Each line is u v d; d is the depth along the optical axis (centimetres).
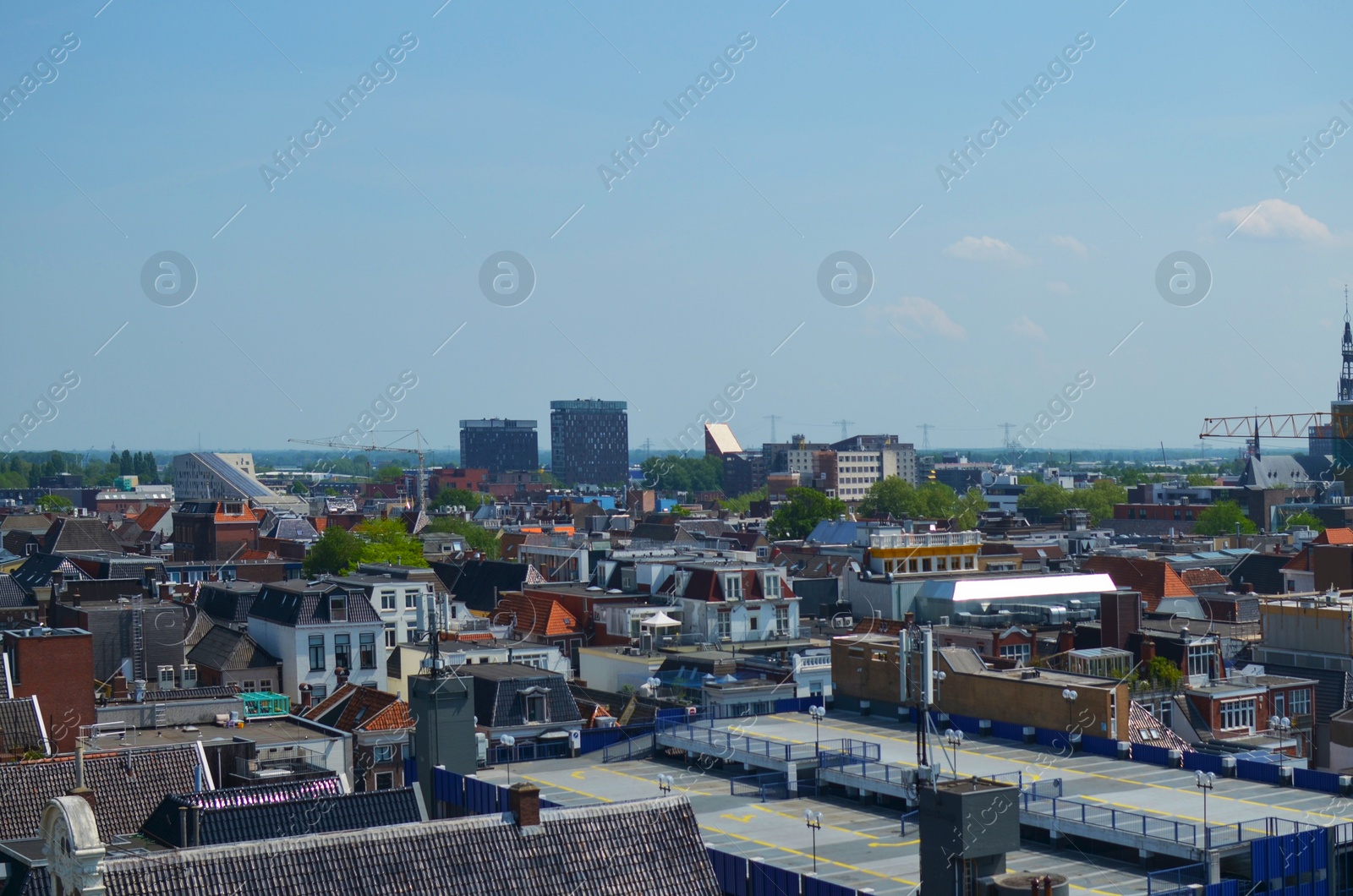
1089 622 13725
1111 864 6031
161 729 8381
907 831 6569
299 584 13838
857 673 9156
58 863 4053
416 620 14188
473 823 4441
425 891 4231
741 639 13650
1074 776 7175
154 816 5884
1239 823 6016
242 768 7600
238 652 12656
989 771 7281
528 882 4350
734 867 5838
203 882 4056
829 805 7138
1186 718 10112
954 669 8638
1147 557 17850
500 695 10125
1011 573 15662
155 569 17138
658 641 13350
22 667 8638
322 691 12688
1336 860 5953
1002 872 4303
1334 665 11444
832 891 5441
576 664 13950
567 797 7306
